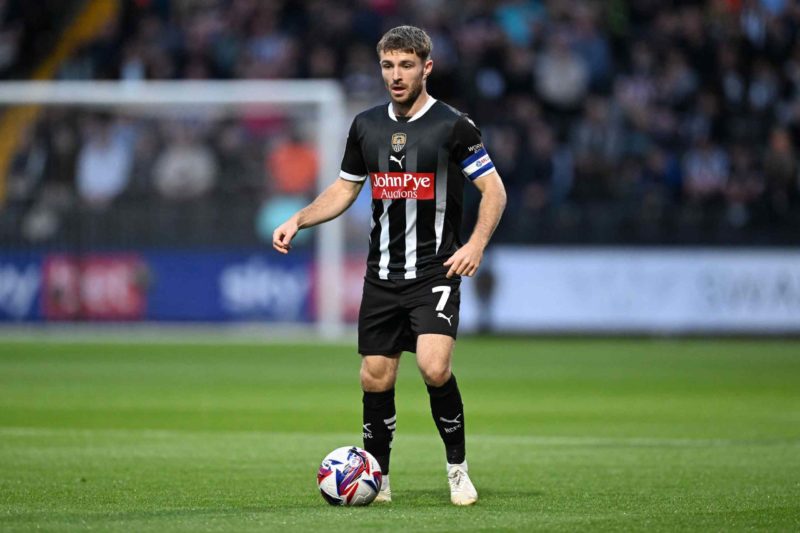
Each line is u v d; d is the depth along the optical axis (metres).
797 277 64.38
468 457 26.80
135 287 67.69
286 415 35.16
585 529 17.69
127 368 49.94
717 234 65.06
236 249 67.94
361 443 29.05
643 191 68.25
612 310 65.25
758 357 55.41
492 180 19.80
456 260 19.05
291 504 20.03
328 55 74.69
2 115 72.81
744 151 68.44
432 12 74.31
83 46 78.12
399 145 19.75
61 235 68.12
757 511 19.48
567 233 65.69
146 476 23.44
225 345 61.47
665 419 34.50
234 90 69.50
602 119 69.44
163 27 77.56
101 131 72.75
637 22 75.62
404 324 20.14
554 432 31.59
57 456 26.39
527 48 72.75
